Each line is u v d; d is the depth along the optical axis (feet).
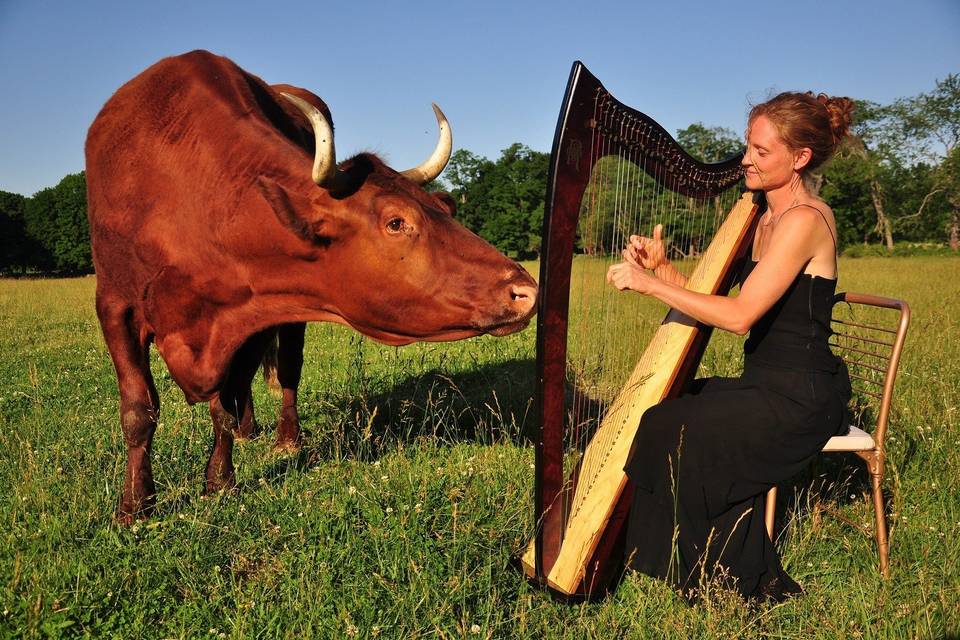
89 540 9.88
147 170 11.05
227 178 10.37
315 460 13.34
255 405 17.80
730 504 8.79
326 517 10.27
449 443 14.12
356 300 9.93
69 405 17.17
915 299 37.58
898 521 10.36
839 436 9.45
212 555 9.44
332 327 28.84
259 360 12.94
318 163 8.77
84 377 20.89
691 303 8.48
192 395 11.47
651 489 8.91
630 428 9.72
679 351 10.05
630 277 8.56
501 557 9.36
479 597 8.47
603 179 8.49
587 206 8.11
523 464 12.07
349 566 9.07
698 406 8.77
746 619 8.20
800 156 8.80
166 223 10.80
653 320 12.76
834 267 8.93
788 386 8.73
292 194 9.68
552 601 8.54
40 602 7.93
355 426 14.64
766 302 8.45
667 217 10.57
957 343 21.50
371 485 11.09
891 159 151.02
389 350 22.45
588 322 10.19
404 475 11.47
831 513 10.76
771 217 9.36
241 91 11.46
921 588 8.34
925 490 11.47
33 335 32.12
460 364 21.12
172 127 11.07
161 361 23.81
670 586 8.80
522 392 17.97
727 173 11.37
